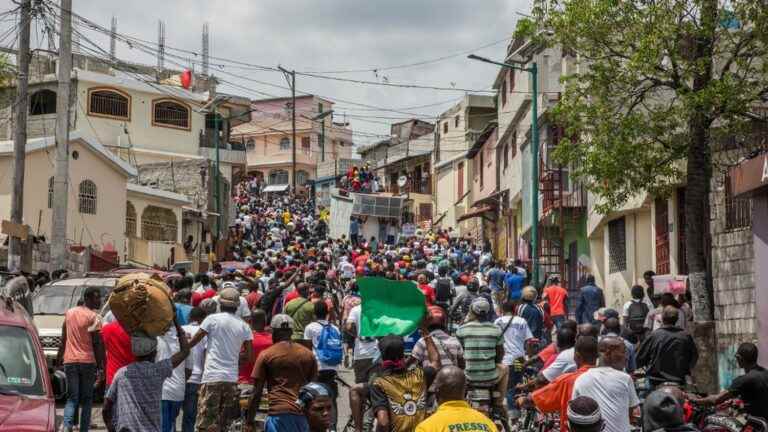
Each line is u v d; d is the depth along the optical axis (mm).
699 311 17797
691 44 18125
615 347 9156
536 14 18562
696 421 10797
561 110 18734
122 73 62062
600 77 18266
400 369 9297
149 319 9359
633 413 9062
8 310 9266
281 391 10273
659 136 18359
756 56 17875
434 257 37656
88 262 31375
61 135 24266
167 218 43375
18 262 24250
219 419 12492
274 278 23172
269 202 74875
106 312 14227
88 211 36125
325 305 14156
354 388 11719
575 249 35250
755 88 17906
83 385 13781
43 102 50938
